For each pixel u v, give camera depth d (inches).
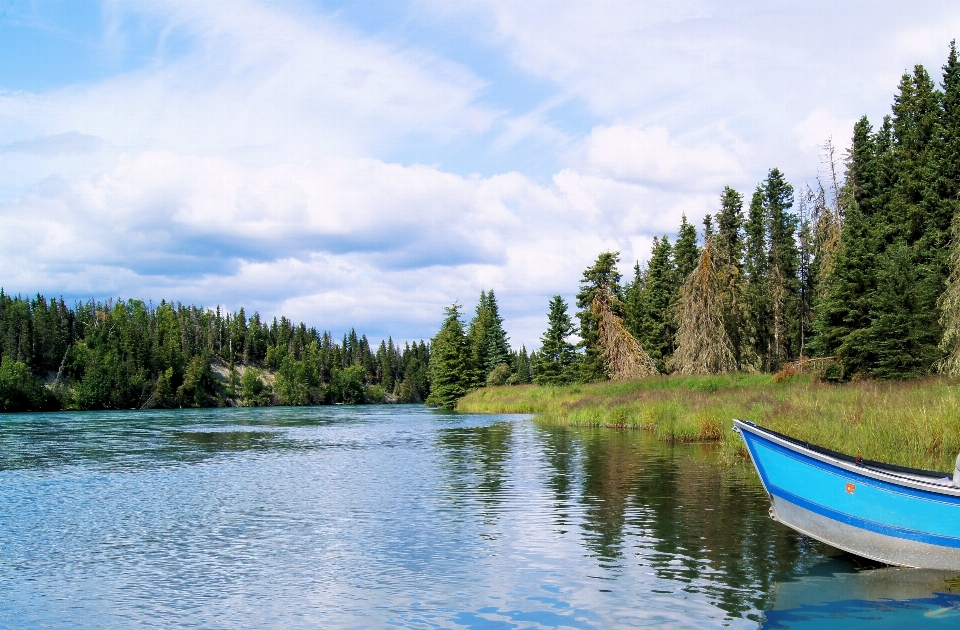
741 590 402.3
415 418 2472.9
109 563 480.7
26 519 629.6
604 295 2807.6
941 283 1669.5
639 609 372.8
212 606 391.9
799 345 2832.2
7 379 3966.5
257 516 631.2
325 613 376.8
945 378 1258.6
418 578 434.0
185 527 589.9
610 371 2672.2
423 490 756.6
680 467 872.9
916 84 2348.7
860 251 1632.6
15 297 6195.9
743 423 500.1
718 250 2738.7
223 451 1242.0
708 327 2337.6
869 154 2514.8
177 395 4832.7
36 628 363.3
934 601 383.6
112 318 6274.6
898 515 435.2
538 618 362.3
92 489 798.5
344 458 1093.1
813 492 463.8
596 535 531.5
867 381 1438.2
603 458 986.7
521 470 895.7
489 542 518.0
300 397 5890.8
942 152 1999.3
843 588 405.1
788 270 2842.0
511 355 4845.0
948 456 708.7
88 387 4343.0
